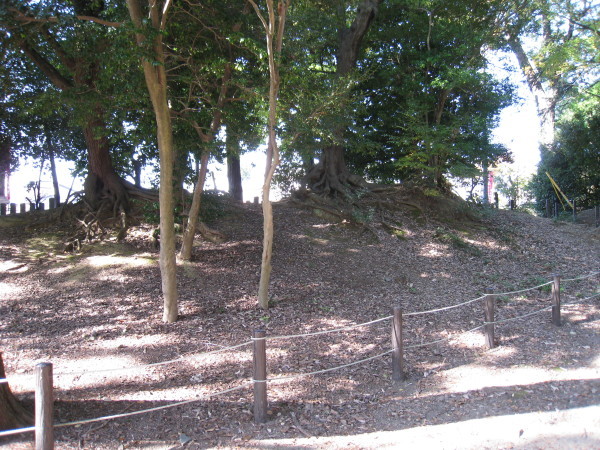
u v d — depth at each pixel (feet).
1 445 12.67
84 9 29.55
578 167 63.46
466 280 34.94
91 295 29.32
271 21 23.59
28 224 41.42
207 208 39.45
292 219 45.29
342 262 36.60
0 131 47.42
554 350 20.75
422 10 48.37
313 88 30.22
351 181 50.67
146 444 13.41
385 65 50.31
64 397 16.56
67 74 38.86
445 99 47.16
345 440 13.56
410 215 47.42
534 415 14.70
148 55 22.95
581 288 32.63
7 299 28.76
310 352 21.24
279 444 13.35
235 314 26.68
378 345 22.11
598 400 15.49
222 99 31.09
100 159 42.09
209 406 15.78
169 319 25.40
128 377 18.49
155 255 35.81
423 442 13.35
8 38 27.78
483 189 66.13
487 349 21.21
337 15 44.93
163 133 24.67
